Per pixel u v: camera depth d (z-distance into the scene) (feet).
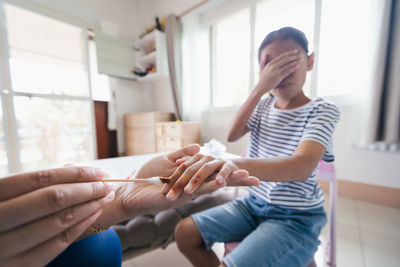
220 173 0.99
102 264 0.93
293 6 4.80
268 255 1.28
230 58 6.37
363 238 2.98
